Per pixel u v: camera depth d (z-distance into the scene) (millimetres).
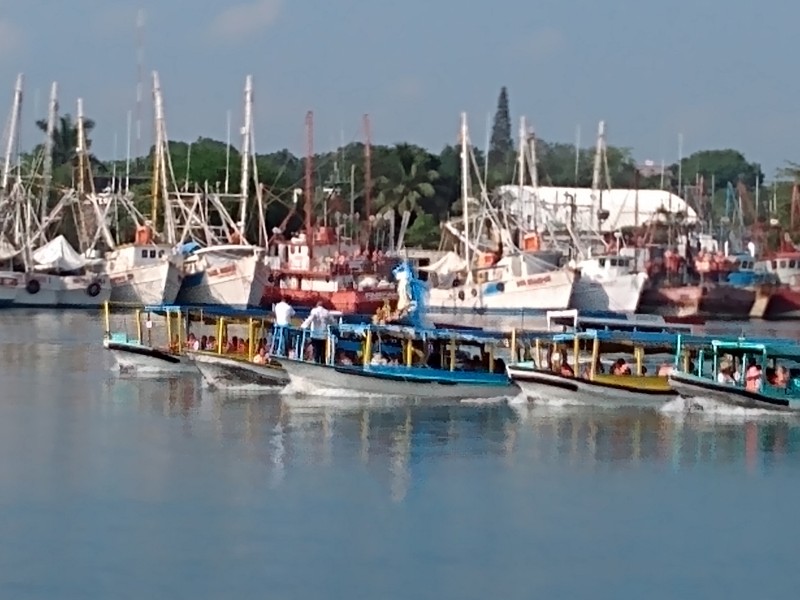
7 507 52188
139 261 168625
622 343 79375
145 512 51781
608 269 169875
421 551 47656
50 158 197250
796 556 48031
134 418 71875
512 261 167250
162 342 100500
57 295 167625
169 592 43031
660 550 48406
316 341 80625
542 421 72062
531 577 45250
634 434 68750
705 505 54500
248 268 159750
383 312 88000
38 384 85375
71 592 42969
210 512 51844
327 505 53250
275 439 66125
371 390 77562
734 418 73688
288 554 47000
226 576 44562
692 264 194375
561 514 52719
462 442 65938
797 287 181125
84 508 52250
